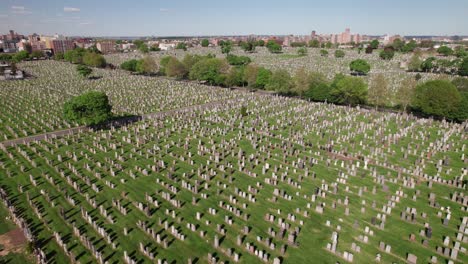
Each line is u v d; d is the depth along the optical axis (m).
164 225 37.62
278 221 38.41
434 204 41.78
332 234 34.94
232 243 34.81
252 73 119.31
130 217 39.47
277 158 56.72
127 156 56.91
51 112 83.50
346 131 71.19
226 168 52.84
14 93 105.31
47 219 38.81
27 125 73.88
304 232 36.72
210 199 43.56
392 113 88.62
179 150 60.12
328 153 59.25
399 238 35.69
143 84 127.19
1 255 32.91
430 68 163.62
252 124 75.88
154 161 55.06
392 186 47.03
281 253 33.22
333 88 97.75
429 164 54.53
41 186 46.50
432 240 35.28
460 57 192.50
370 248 34.12
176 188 45.88
